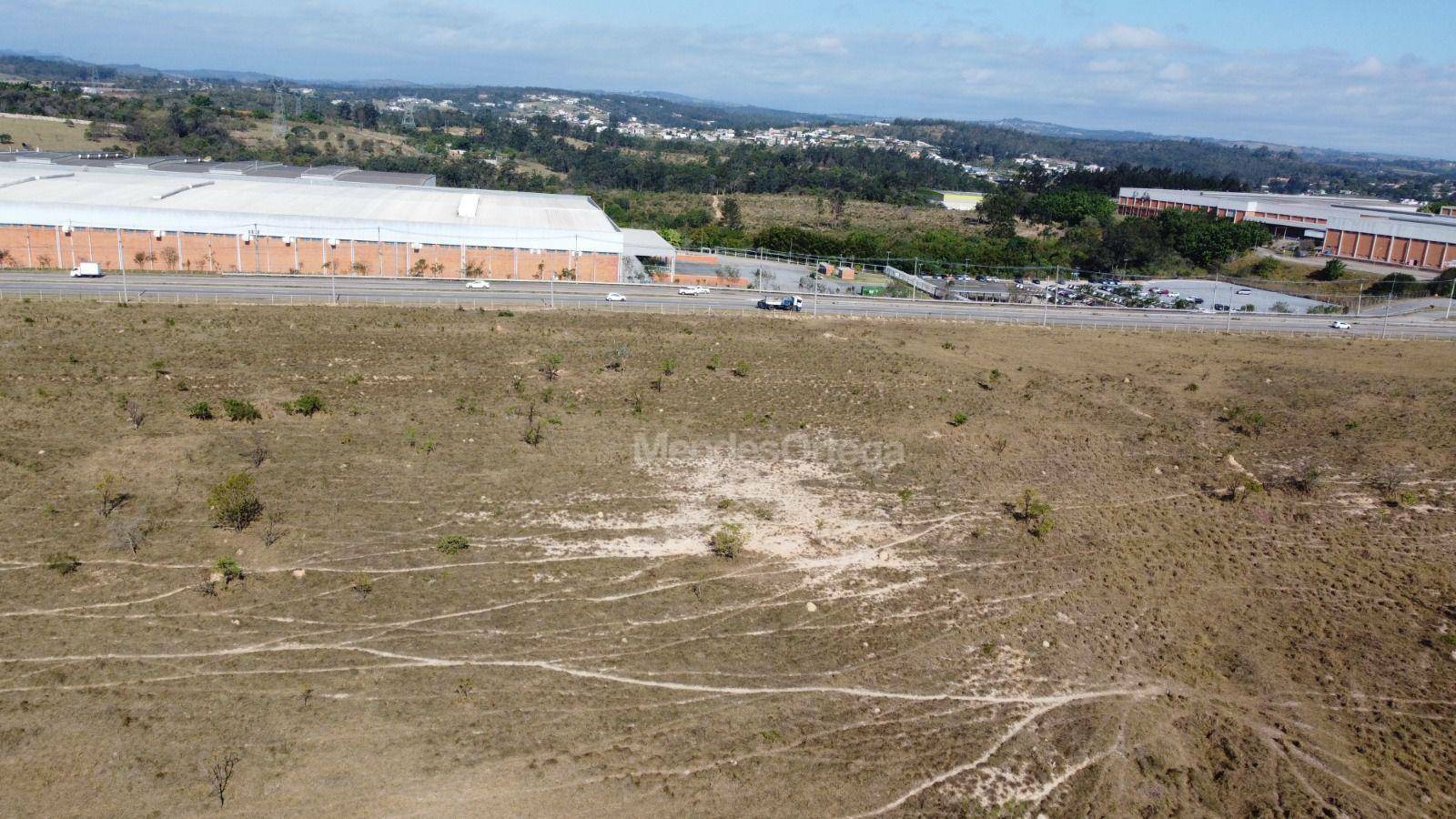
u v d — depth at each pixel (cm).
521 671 2781
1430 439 5206
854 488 4262
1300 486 4497
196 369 5291
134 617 2927
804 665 2892
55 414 4488
